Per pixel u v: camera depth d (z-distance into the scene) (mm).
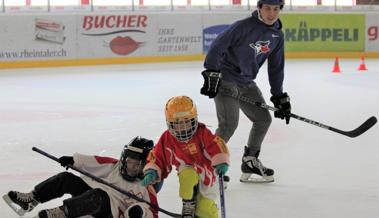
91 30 19438
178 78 16234
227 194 5539
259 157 7047
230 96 5641
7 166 6648
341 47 22797
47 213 4207
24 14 18438
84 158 4426
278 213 4973
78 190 4477
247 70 5676
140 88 14117
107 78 16344
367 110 10820
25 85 14844
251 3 23391
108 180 4340
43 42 18797
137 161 4258
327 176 6191
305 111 10742
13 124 9477
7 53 18344
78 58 19359
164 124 9461
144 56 20297
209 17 21047
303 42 22391
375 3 24094
